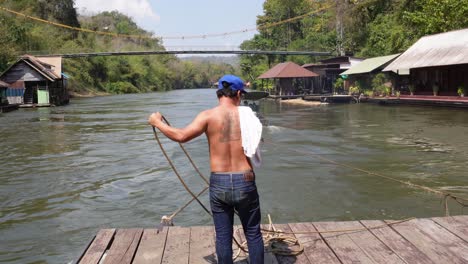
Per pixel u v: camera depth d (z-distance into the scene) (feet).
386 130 61.52
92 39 331.98
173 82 462.19
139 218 25.21
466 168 35.63
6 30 201.67
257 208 11.83
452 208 25.52
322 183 31.78
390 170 35.55
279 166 37.81
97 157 44.73
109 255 14.34
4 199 29.73
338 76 170.30
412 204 26.48
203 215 25.34
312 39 268.41
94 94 255.91
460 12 115.44
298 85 186.70
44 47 244.01
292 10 299.17
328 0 255.70
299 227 16.90
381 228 16.58
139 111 114.11
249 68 276.21
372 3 183.62
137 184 33.01
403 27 149.48
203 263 13.80
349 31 198.18
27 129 72.02
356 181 32.19
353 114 90.07
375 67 122.83
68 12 306.14
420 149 45.06
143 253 14.61
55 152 48.44
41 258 19.93
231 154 11.64
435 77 104.88
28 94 144.87
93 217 25.61
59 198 29.76
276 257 14.24
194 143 52.49
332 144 49.78
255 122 11.79
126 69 322.55
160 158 43.27
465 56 86.02
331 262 13.79
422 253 14.23
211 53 282.97
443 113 83.87
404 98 112.37
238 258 14.23
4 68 170.81
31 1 277.85
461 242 15.01
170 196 29.55
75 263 13.60
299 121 78.13
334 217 24.57
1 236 22.79
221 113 11.82
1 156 46.37
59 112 113.09
